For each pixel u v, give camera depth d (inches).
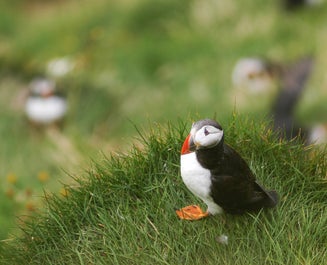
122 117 637.9
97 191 253.3
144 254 231.9
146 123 589.3
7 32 883.4
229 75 674.2
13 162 536.7
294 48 684.1
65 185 260.7
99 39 766.5
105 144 476.7
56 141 519.5
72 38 804.0
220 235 236.5
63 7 931.3
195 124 221.9
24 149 586.2
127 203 248.1
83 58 715.4
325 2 741.3
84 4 889.5
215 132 217.6
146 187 252.5
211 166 222.1
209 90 657.6
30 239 251.1
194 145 222.1
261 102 618.8
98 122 652.7
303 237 232.4
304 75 591.8
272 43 702.5
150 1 804.6
